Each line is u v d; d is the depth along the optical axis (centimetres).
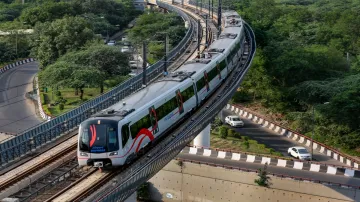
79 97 8906
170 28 12481
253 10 14862
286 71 8762
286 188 5400
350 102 7112
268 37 10544
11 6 17388
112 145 3634
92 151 3641
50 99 8769
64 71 8544
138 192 6109
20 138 4394
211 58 5966
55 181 3703
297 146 6769
